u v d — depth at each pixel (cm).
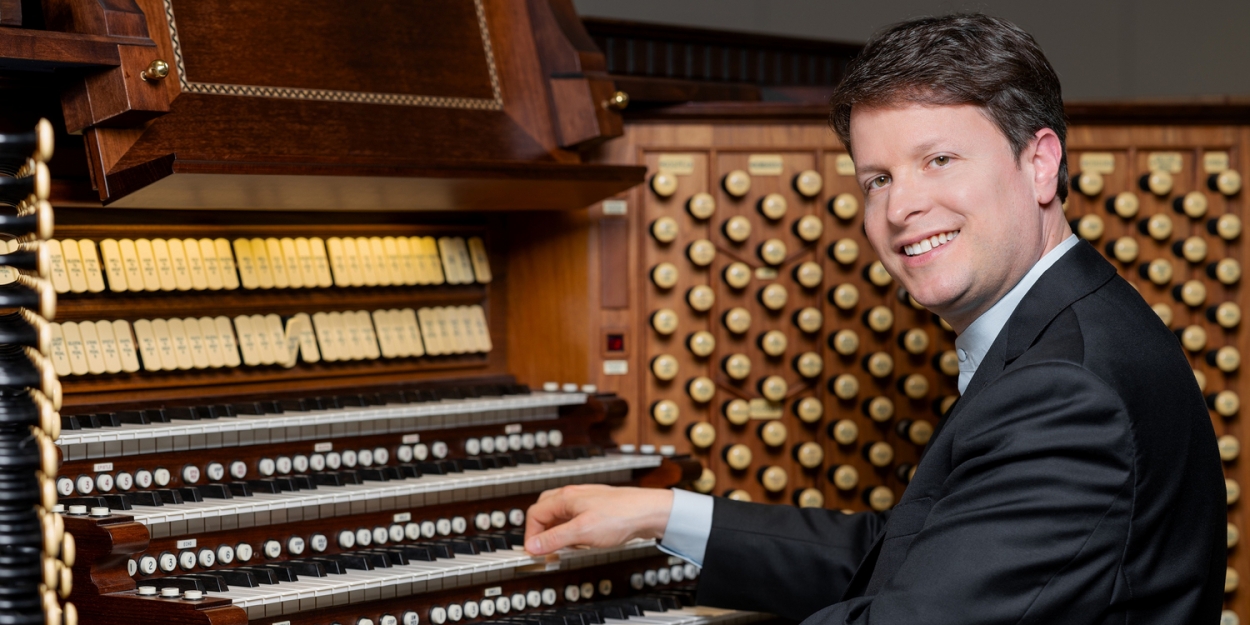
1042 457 141
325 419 199
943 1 481
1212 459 154
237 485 189
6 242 168
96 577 161
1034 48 157
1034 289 157
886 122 157
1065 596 139
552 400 232
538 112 223
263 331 211
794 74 314
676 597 220
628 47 276
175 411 192
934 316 268
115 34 164
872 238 166
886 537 164
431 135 206
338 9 202
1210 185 275
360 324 225
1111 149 272
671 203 253
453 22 217
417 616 196
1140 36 489
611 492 202
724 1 470
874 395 267
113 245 193
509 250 253
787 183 260
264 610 175
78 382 189
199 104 179
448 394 223
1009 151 155
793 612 200
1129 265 274
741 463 254
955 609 140
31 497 137
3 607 135
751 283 259
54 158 181
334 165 180
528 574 214
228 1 188
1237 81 471
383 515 203
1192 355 277
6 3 154
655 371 250
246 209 205
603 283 249
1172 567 146
